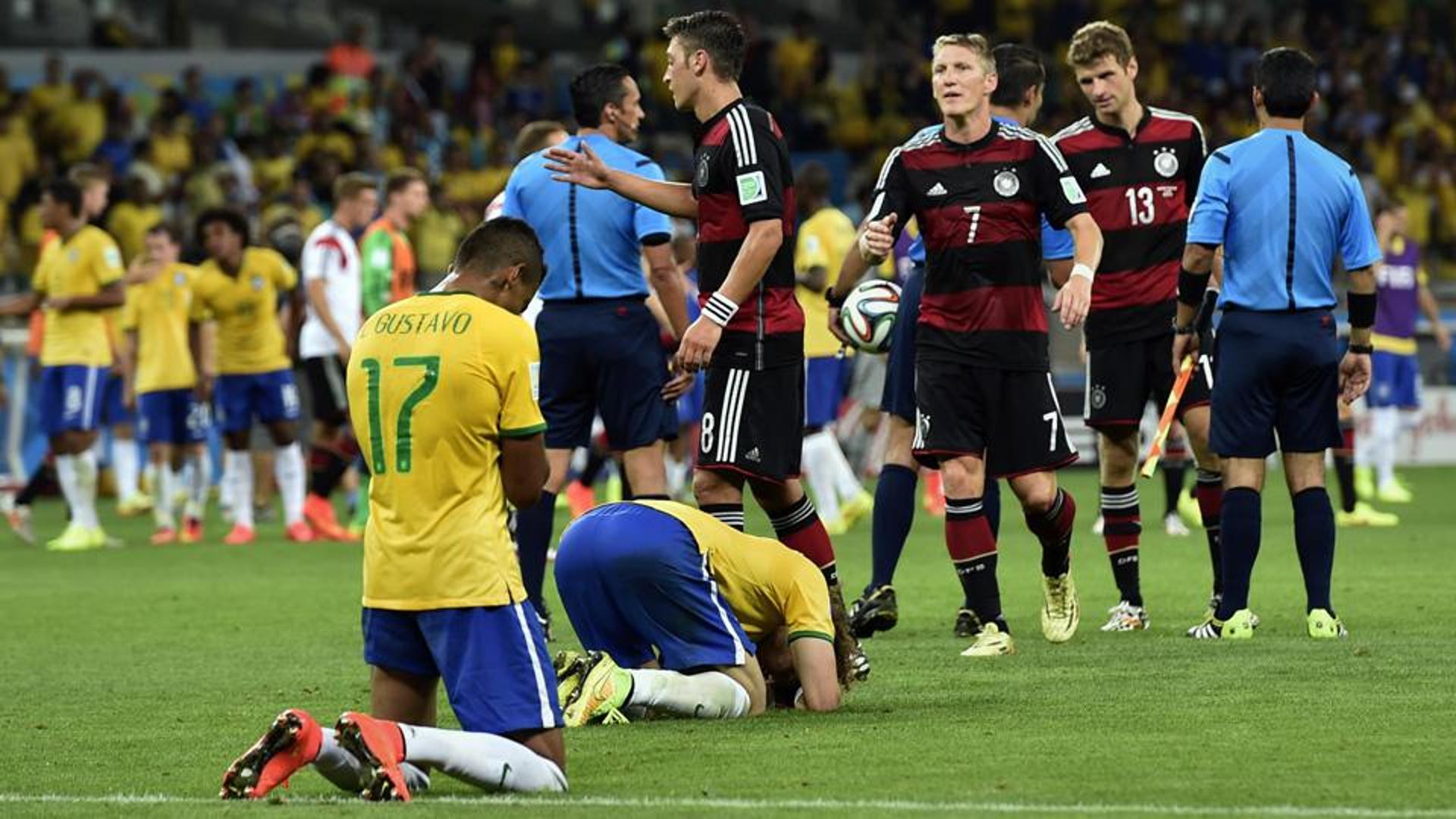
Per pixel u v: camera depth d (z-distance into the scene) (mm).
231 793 19203
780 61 106812
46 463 72188
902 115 104438
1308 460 31562
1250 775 20266
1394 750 21594
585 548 24391
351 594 41938
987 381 29281
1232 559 31562
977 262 28969
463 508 19859
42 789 21250
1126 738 22547
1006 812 18547
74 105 91688
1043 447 29438
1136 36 110062
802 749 22234
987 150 28953
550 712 20062
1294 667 28016
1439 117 110438
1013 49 33125
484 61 103062
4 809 19984
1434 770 20453
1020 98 32781
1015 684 26953
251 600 41094
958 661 29562
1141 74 108688
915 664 29328
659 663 25281
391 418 19844
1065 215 28625
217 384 55344
